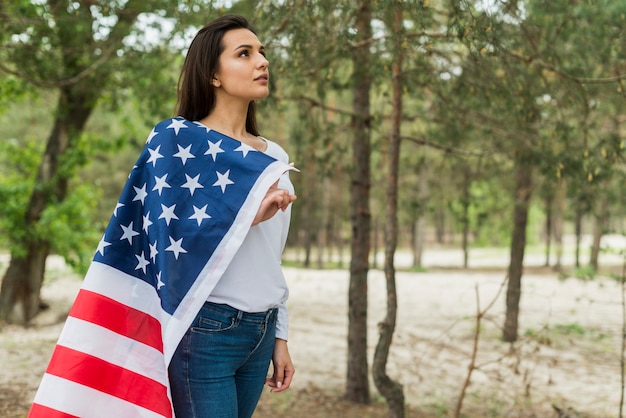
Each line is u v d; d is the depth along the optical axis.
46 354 7.57
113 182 31.83
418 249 26.00
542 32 4.41
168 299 1.57
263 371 1.79
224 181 1.62
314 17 3.73
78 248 10.19
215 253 1.58
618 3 4.20
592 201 5.45
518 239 9.26
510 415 5.64
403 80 4.57
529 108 4.59
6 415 4.80
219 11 3.89
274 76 4.11
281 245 1.84
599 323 11.05
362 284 6.24
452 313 12.67
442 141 6.11
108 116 21.73
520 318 11.77
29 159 10.70
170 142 1.65
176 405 1.67
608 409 5.82
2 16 5.64
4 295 10.12
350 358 6.22
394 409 4.37
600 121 5.38
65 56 8.12
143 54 6.75
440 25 3.91
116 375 1.64
